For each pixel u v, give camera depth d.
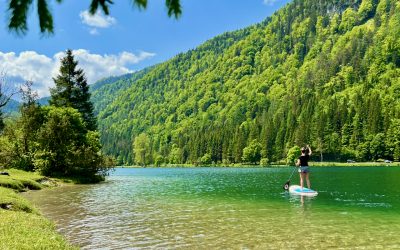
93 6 3.62
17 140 47.19
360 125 141.62
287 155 142.75
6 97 48.22
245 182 46.28
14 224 12.95
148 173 96.19
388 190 31.86
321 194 28.61
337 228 15.24
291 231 14.69
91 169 51.09
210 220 17.42
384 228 15.16
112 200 26.03
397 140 128.75
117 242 13.09
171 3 3.63
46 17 3.56
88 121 64.38
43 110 50.06
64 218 18.16
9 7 3.45
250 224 16.28
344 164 130.38
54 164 46.56
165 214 19.36
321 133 143.25
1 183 29.83
